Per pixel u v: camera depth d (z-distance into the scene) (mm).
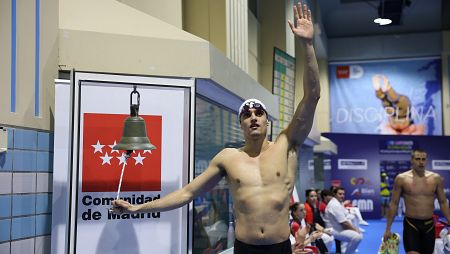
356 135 16188
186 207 3363
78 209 3195
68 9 3768
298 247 5223
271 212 2646
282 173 2707
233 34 6523
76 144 3117
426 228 5559
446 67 17469
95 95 3248
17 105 3018
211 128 5156
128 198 3270
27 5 3150
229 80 4699
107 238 3229
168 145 3348
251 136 2736
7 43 2932
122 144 2896
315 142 11789
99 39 3637
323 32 16656
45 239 3312
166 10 5387
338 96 18172
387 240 5910
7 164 2893
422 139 16219
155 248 3301
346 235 7512
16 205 2980
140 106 3307
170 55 3846
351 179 16016
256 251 2641
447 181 16156
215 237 5301
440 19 17141
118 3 4148
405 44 17844
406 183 5652
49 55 3418
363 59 18109
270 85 10133
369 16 17016
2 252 2836
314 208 8109
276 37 10211
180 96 3379
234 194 2744
